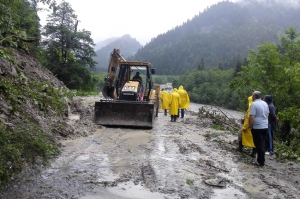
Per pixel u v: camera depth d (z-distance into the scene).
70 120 10.55
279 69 20.09
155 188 5.19
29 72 11.30
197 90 69.69
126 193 4.93
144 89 13.64
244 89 21.88
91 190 4.97
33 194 4.65
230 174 6.25
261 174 6.38
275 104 19.30
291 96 18.86
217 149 8.40
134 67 13.63
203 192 5.13
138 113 11.23
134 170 6.09
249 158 7.64
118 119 11.20
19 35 8.05
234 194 5.14
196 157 7.40
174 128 11.84
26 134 5.98
